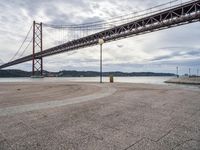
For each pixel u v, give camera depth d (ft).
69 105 18.01
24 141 9.08
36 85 54.24
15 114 14.40
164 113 14.67
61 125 11.60
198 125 11.62
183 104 18.38
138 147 8.38
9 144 8.72
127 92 28.43
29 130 10.68
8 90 38.19
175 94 25.89
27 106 17.75
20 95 28.22
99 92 29.27
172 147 8.39
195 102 19.49
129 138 9.44
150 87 37.65
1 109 16.33
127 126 11.39
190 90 31.09
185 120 12.75
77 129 10.84
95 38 185.88
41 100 22.06
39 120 12.73
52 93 30.73
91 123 12.02
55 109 16.17
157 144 8.70
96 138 9.44
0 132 10.35
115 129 10.84
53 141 9.07
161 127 11.20
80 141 9.06
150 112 15.02
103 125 11.59
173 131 10.50
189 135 9.87
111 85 44.73
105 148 8.29
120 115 14.06
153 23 142.10
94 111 15.33
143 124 11.80
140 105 17.85
